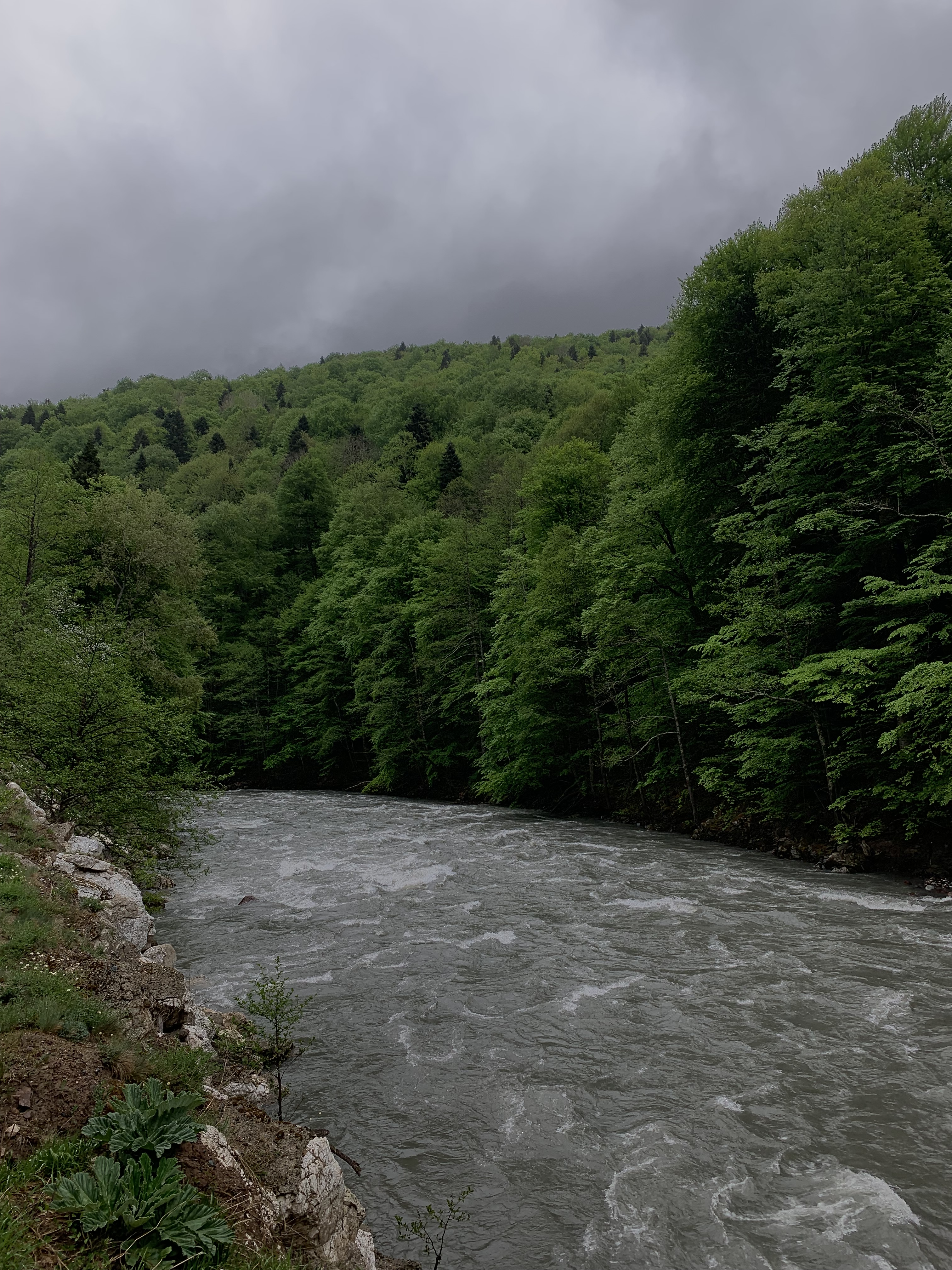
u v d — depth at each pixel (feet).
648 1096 27.14
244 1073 27.37
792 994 35.47
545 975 39.47
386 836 84.74
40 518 102.37
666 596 96.07
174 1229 12.73
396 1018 34.55
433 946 44.75
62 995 20.34
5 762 46.01
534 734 104.42
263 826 95.66
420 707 142.41
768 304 83.20
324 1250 15.79
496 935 46.52
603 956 42.01
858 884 56.80
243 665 189.47
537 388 297.53
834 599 74.28
